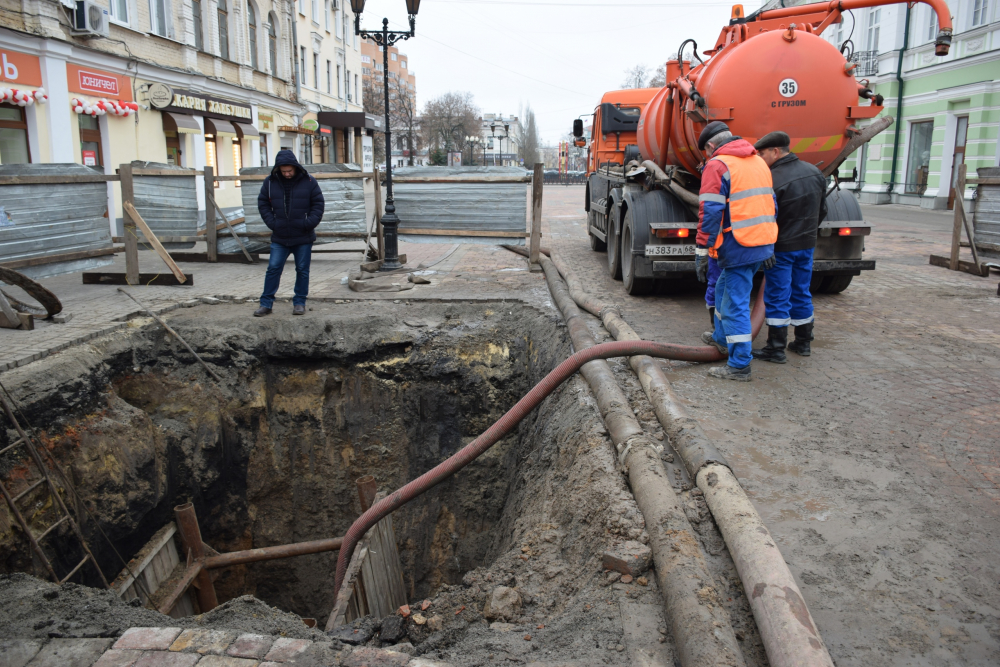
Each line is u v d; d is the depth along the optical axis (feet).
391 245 30.73
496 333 23.18
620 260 28.89
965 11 65.62
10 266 24.64
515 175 30.63
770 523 10.23
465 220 31.48
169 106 55.72
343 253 38.40
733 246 15.49
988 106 63.36
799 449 12.64
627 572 9.43
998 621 8.13
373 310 23.73
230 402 21.40
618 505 10.80
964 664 7.48
